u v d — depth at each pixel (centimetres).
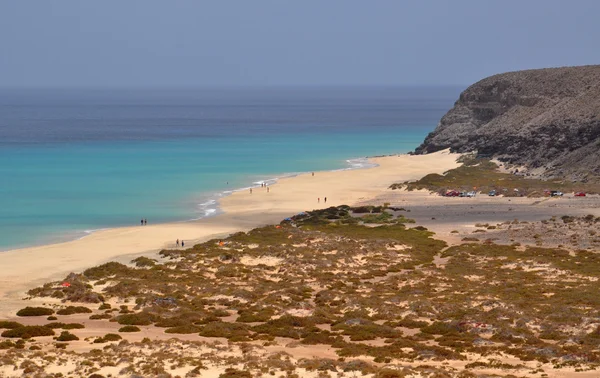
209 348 4962
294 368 4312
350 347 5091
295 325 5950
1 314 6366
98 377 4028
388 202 13488
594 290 7125
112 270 8125
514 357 4781
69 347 5066
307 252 9131
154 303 6706
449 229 11012
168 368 4266
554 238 10069
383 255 9231
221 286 7425
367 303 6588
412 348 5100
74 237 10425
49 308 6544
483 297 6831
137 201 13475
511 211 12381
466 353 4938
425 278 7881
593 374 4203
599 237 10025
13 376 4072
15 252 9325
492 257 9012
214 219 11975
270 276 8188
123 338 5428
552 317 5916
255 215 12319
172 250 9288
